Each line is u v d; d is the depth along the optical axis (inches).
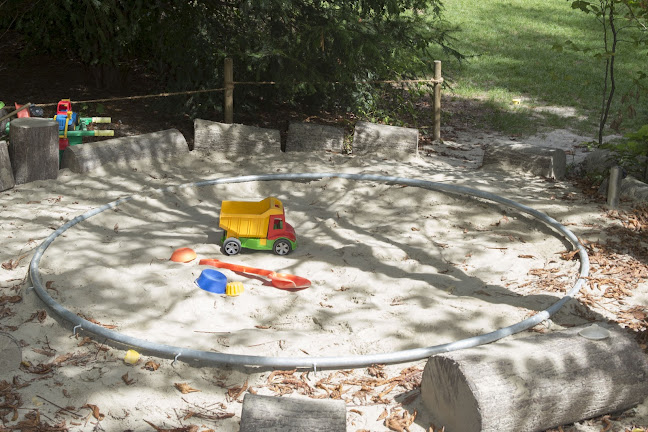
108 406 197.8
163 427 190.5
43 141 357.1
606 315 246.5
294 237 300.0
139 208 337.1
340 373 215.8
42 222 316.8
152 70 545.3
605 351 193.3
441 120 526.3
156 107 476.4
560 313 247.6
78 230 310.0
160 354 221.5
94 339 229.1
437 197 359.3
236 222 295.6
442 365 189.5
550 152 395.9
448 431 190.2
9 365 213.9
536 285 270.7
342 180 374.0
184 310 248.7
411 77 514.3
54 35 472.7
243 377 213.2
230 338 230.7
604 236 313.1
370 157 422.3
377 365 218.7
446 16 890.1
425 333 236.2
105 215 325.4
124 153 385.7
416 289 266.5
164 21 440.8
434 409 196.4
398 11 446.3
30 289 254.2
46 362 217.2
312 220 334.6
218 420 194.2
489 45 770.2
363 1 444.1
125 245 297.6
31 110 384.8
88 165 374.0
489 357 186.7
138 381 209.2
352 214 342.0
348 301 258.2
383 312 249.9
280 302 256.1
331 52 448.8
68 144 394.0
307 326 242.2
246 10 409.4
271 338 231.9
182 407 199.0
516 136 495.5
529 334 233.9
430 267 286.7
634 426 193.3
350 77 474.6
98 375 211.3
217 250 298.8
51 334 231.3
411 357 217.6
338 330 238.7
